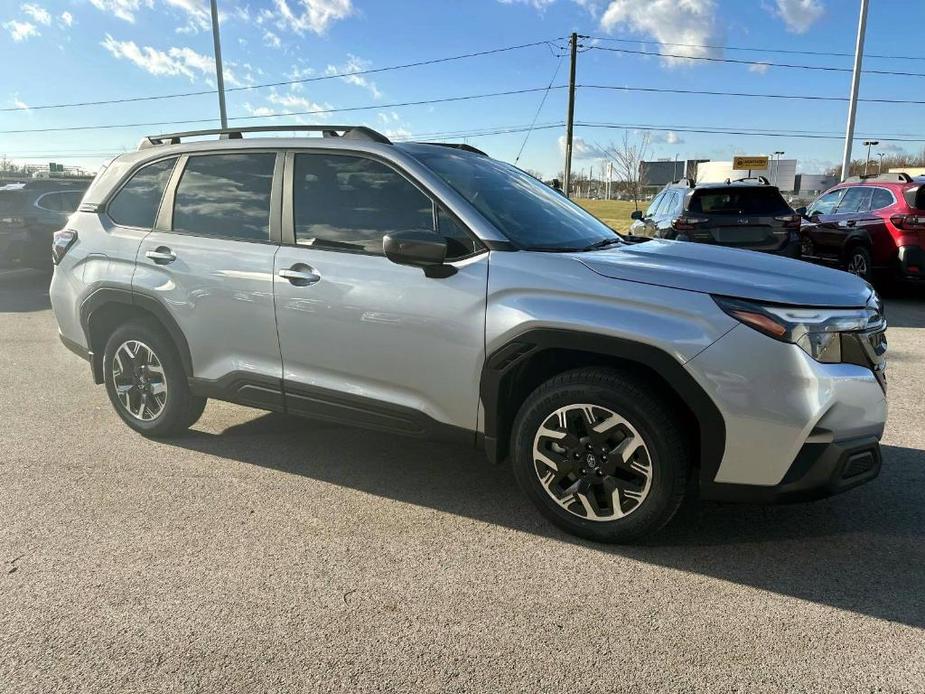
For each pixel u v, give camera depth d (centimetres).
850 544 303
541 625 246
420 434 332
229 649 232
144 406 426
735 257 332
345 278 334
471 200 324
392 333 325
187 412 416
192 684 215
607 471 292
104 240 419
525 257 301
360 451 414
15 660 226
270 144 371
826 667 224
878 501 344
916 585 271
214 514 331
